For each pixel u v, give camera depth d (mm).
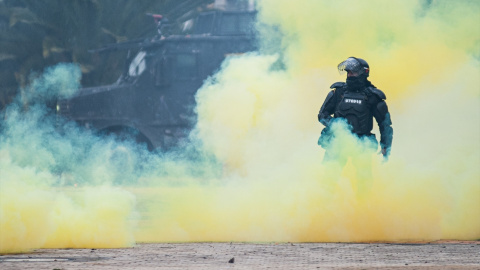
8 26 96688
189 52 68938
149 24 98375
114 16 98562
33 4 97500
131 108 70125
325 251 18359
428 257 16938
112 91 70688
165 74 69062
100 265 15406
